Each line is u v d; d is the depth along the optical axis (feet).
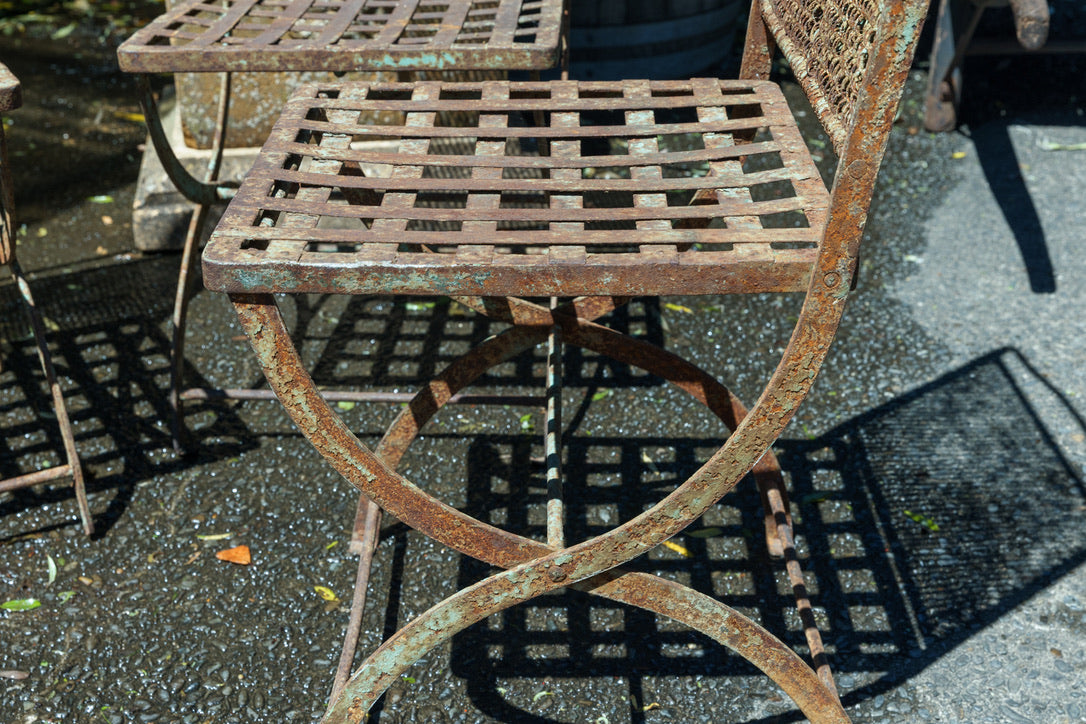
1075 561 6.61
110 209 10.36
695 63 12.55
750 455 4.22
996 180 10.70
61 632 6.15
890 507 7.02
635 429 7.70
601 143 11.08
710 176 4.46
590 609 6.32
